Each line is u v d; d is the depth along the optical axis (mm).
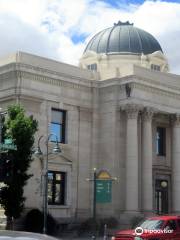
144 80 49562
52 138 47281
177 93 53125
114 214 47375
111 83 49938
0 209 42969
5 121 35281
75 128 49125
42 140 45750
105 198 35812
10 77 45188
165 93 51969
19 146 33844
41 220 41594
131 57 61156
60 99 48000
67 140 48250
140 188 49312
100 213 48250
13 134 33781
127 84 48844
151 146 50281
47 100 46844
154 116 53344
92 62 62438
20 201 34844
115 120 49188
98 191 36094
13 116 35219
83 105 49938
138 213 47281
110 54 61531
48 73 46875
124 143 49281
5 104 45500
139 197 49094
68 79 48688
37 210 42281
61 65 48781
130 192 47562
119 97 49562
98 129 50625
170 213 52906
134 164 48000
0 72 46062
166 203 53375
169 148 54906
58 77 47781
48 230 41812
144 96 49719
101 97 51000
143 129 50031
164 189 53531
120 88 49656
